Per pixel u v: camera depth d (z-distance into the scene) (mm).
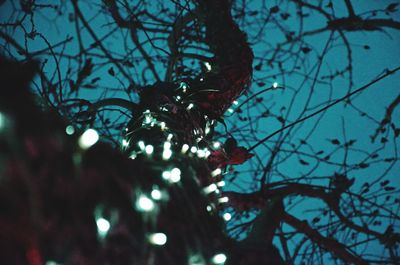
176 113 3977
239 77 4438
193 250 2475
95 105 4309
